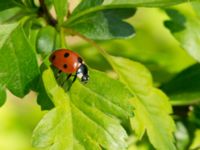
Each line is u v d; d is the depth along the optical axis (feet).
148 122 0.44
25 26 0.43
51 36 0.44
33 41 0.44
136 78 0.45
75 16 0.44
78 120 0.41
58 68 0.42
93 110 0.42
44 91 0.42
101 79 0.42
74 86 0.42
